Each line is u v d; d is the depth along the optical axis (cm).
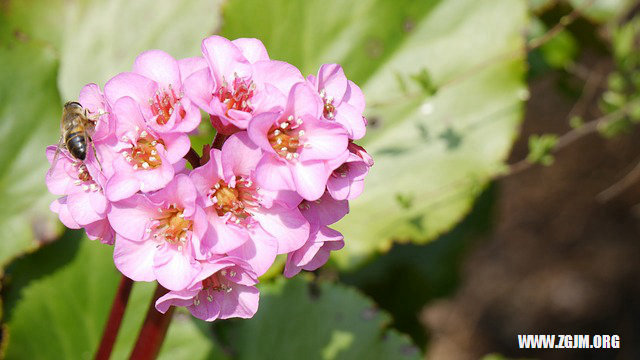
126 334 38
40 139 39
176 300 28
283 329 39
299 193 27
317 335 39
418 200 39
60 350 38
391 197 39
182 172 28
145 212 27
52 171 29
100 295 38
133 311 38
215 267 27
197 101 27
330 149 27
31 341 38
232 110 27
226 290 28
